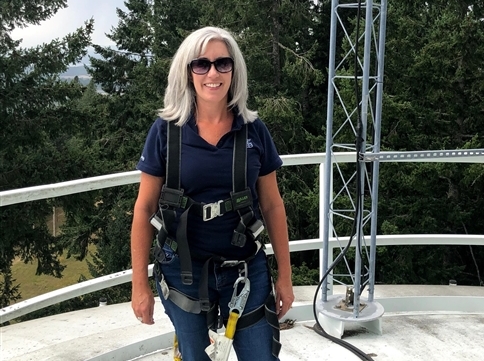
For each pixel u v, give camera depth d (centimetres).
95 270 2038
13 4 1605
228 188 191
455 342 334
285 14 1947
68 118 1616
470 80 1673
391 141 1650
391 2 1766
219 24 1966
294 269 1667
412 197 1619
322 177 362
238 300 198
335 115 1662
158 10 2658
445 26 1648
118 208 1942
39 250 1603
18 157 1560
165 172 196
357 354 318
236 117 195
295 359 313
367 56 319
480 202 1644
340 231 1548
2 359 296
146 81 2234
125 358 307
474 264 1739
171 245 196
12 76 1541
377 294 389
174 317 204
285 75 1961
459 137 1700
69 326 342
